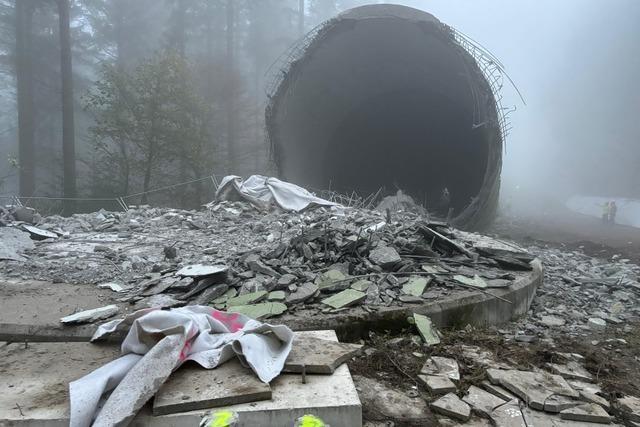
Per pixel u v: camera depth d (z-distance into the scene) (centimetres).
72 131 2366
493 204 1598
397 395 429
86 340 473
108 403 308
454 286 649
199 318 418
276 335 400
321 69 1688
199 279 585
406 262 695
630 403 445
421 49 1648
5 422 312
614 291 883
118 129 2105
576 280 927
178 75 2162
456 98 1794
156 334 390
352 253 705
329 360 385
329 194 1770
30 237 906
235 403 330
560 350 580
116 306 535
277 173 1703
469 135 1859
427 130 2028
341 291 594
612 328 694
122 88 2109
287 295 571
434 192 2058
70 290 591
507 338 597
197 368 372
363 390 433
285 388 354
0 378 373
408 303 577
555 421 402
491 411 409
